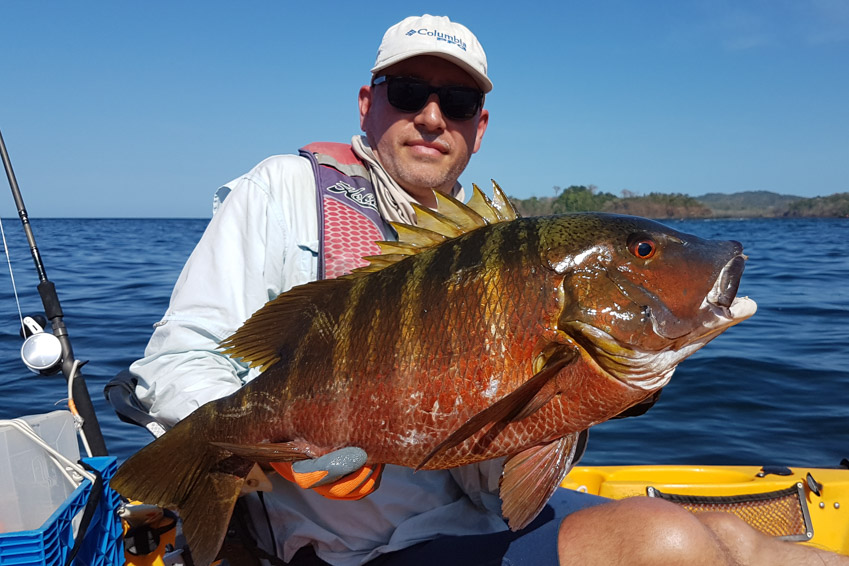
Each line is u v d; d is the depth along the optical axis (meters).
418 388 0.61
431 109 0.88
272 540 0.81
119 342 2.96
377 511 0.80
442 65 0.89
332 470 0.60
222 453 0.68
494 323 0.60
